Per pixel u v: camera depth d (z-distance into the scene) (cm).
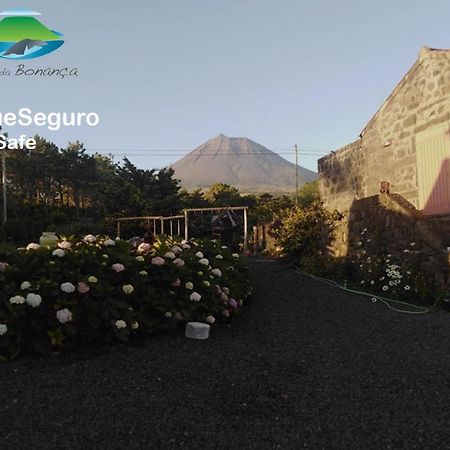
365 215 937
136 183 3200
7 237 2241
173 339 455
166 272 504
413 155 893
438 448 258
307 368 390
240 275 678
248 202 4119
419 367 396
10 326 389
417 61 876
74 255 462
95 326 415
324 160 1266
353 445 262
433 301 684
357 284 870
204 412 301
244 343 460
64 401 310
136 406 306
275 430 279
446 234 714
